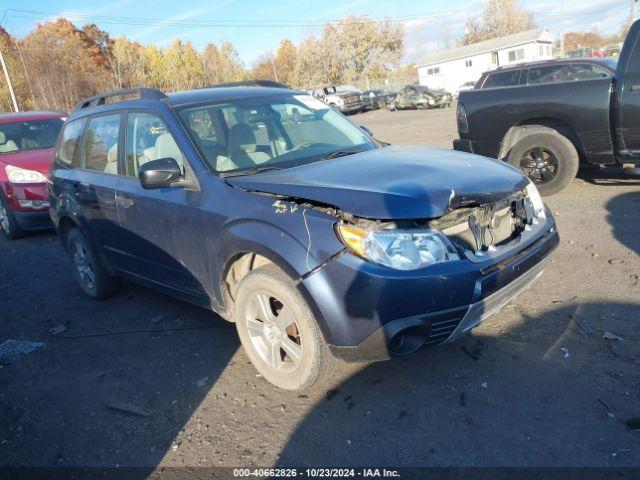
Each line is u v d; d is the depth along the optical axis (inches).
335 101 1366.9
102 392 145.3
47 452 123.3
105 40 2960.1
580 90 262.5
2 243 327.0
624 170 271.1
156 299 207.2
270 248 122.4
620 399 118.3
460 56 2139.5
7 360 170.1
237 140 158.2
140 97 177.3
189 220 146.4
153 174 142.6
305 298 117.8
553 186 282.2
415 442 112.6
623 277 177.2
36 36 2192.4
